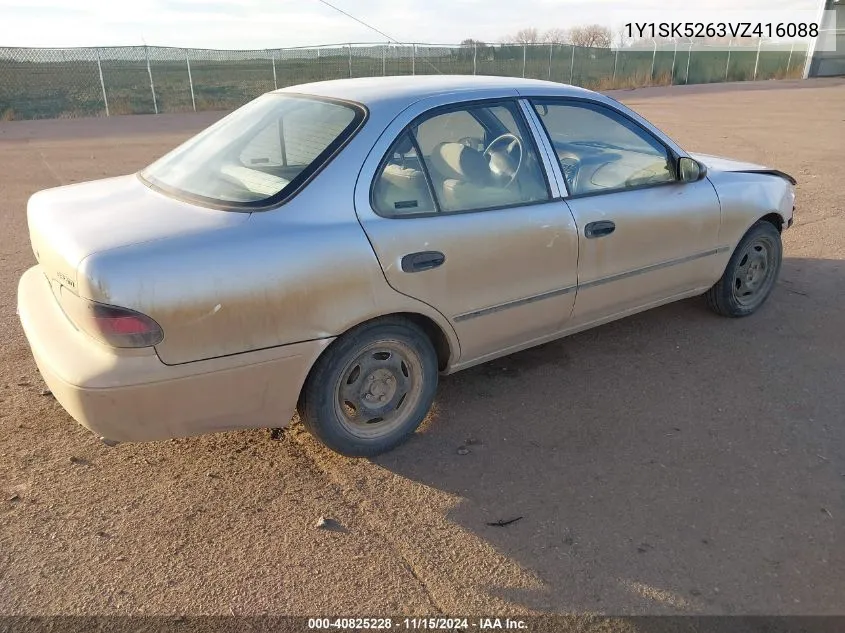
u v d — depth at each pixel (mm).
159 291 2404
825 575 2482
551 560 2559
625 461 3148
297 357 2744
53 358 2527
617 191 3738
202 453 3193
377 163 2920
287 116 3281
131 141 14219
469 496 2914
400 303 2949
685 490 2943
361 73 25859
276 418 2852
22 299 3098
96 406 2434
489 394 3750
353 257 2771
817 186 8914
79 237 2555
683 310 4898
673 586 2438
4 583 2418
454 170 3164
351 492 2938
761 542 2641
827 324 4629
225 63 24188
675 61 33406
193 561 2537
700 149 11812
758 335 4465
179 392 2533
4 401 3586
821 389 3775
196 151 3373
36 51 21531
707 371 3986
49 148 13102
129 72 22469
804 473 3053
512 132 3402
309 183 2791
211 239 2547
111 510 2797
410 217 2971
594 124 3748
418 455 3199
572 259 3533
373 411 3125
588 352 4246
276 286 2604
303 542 2643
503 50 28891
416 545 2633
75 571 2477
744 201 4363
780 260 4848
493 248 3199
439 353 3346
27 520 2723
